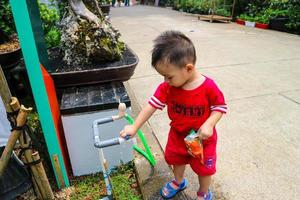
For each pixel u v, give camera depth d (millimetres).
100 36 1950
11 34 2766
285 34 6668
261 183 1887
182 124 1433
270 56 4684
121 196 1821
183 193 1790
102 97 1820
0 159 1513
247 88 3385
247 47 5305
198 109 1362
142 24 8203
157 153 2201
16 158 1660
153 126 2592
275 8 7703
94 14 2059
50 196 1799
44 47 1855
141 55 4812
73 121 1768
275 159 2115
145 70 4090
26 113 1453
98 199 1813
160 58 1223
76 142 1860
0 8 2645
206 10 10203
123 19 9391
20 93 2869
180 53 1201
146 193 1805
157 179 1913
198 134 1350
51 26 2953
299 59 4508
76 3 1980
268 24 7461
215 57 4645
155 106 1446
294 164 2059
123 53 2283
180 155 1542
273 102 3012
